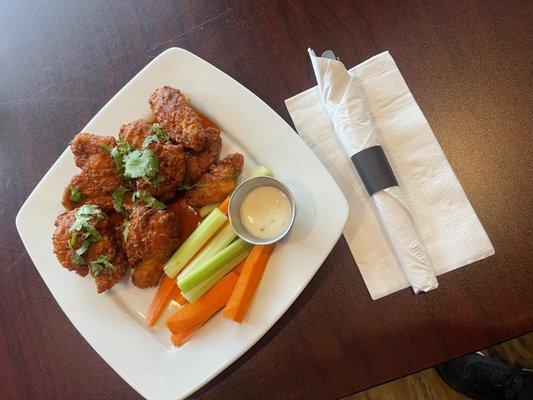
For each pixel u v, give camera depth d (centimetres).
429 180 38
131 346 39
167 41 44
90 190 40
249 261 37
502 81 39
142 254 39
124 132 41
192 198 40
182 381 37
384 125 39
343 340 37
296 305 38
